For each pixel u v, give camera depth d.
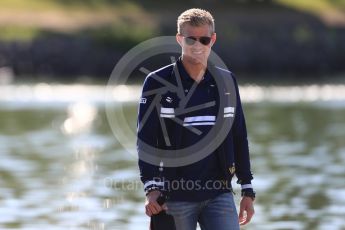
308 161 58.69
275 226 37.91
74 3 199.00
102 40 181.25
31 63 176.75
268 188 47.78
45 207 42.38
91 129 81.94
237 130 24.44
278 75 187.88
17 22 184.62
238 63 193.12
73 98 121.12
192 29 23.77
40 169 55.31
